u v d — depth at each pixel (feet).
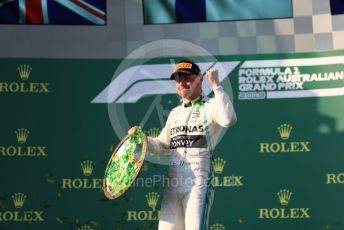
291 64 68.23
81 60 69.10
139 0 69.77
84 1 69.67
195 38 69.05
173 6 69.46
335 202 66.28
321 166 66.85
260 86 68.23
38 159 68.08
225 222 66.95
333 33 68.08
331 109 67.36
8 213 67.26
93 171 68.08
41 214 67.46
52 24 69.46
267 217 66.74
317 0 68.59
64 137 68.39
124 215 67.56
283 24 68.64
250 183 67.31
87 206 67.62
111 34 69.51
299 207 66.59
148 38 69.41
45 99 68.74
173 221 45.75
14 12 69.15
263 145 67.67
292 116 67.67
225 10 69.15
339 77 67.51
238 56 68.74
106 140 68.49
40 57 69.00
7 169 67.77
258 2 68.95
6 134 68.13
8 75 68.74
